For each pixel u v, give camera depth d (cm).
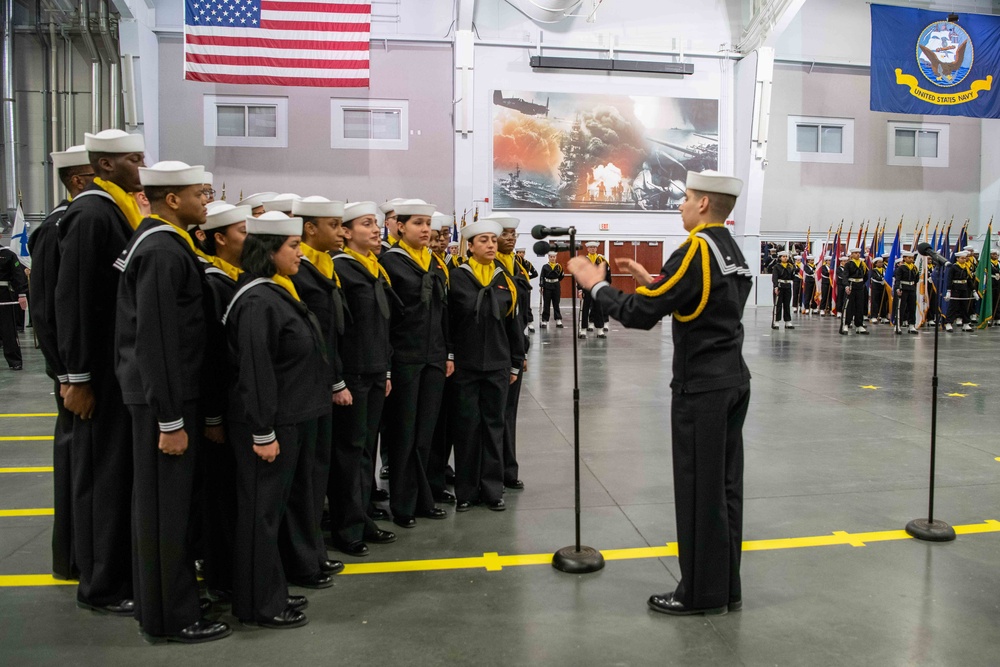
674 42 2302
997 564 409
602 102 2272
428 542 445
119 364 321
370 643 321
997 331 1788
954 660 306
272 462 335
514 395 546
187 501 322
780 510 500
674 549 432
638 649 316
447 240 568
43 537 454
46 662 304
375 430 445
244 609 336
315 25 1742
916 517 486
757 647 317
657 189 2320
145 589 319
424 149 2183
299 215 400
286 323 338
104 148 345
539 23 2234
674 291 328
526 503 518
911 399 890
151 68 2027
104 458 346
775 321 1827
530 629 334
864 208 2530
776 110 2452
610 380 1049
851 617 346
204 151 2089
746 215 2328
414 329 466
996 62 2161
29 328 1825
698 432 337
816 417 791
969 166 2586
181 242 317
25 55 2030
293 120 2123
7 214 2002
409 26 2158
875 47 2119
